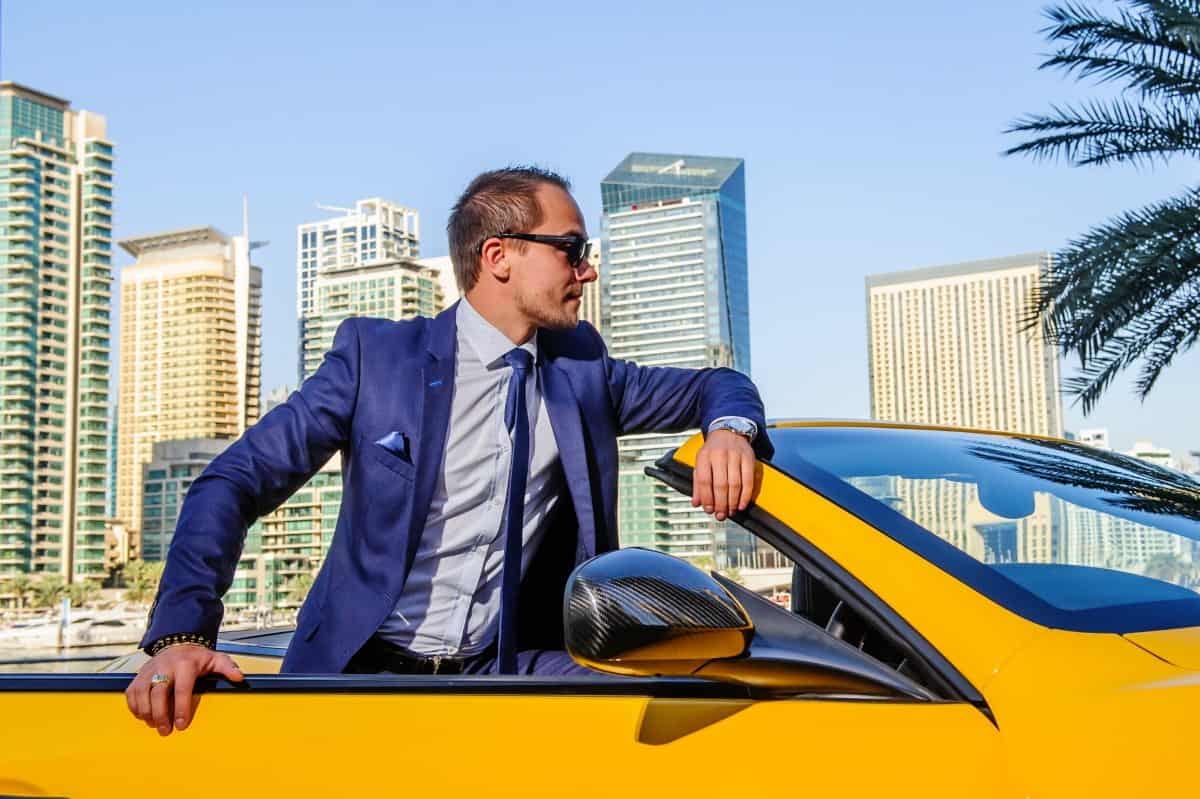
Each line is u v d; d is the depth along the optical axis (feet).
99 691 5.45
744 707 4.75
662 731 4.74
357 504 7.11
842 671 4.75
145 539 501.15
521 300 7.41
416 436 7.07
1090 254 40.88
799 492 5.72
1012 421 492.95
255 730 5.11
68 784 5.09
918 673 4.95
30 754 5.21
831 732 4.58
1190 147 41.78
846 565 5.32
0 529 445.78
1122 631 4.96
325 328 433.48
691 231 498.69
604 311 501.97
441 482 7.23
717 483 5.81
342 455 7.39
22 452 453.17
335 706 5.15
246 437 6.89
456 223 7.62
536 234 7.38
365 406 7.13
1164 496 6.59
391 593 6.96
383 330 7.39
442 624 7.29
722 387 7.39
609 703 4.91
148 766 5.09
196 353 533.96
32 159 467.11
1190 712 4.27
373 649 7.27
